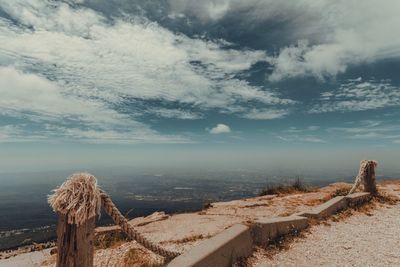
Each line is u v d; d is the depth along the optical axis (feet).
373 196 38.37
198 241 20.80
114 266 15.58
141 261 16.01
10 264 19.35
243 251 17.69
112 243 20.39
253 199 40.27
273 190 46.09
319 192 44.68
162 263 14.84
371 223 27.81
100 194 10.60
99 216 10.25
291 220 23.03
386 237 23.31
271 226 20.76
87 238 9.54
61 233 9.37
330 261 18.45
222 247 15.61
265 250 19.31
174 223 26.76
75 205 9.14
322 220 27.17
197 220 27.76
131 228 12.42
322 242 21.90
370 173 38.86
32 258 20.45
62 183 9.62
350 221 28.35
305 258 18.86
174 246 19.65
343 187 48.57
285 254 19.33
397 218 29.73
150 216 32.01
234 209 33.30
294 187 47.32
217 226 24.95
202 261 13.87
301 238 22.45
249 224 19.81
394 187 50.78
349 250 20.36
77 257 9.30
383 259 18.78
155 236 22.22
